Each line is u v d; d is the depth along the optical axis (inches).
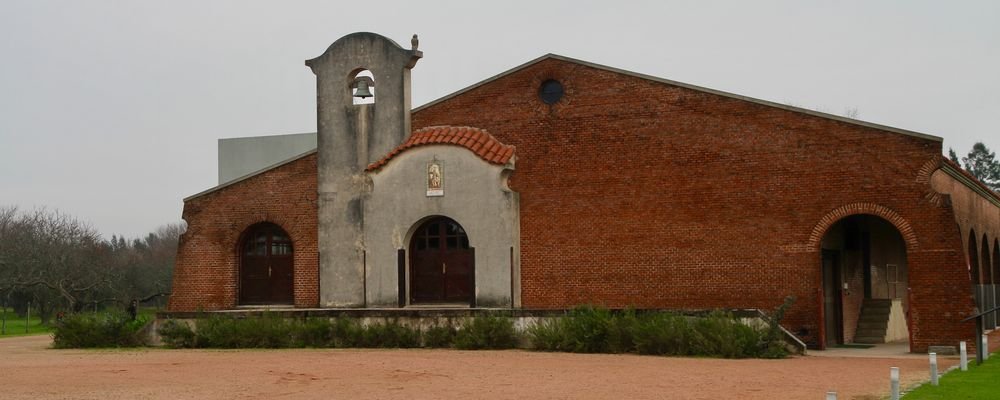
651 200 1234.0
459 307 1274.6
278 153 1748.3
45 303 2461.9
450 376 835.4
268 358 1018.7
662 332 1043.3
